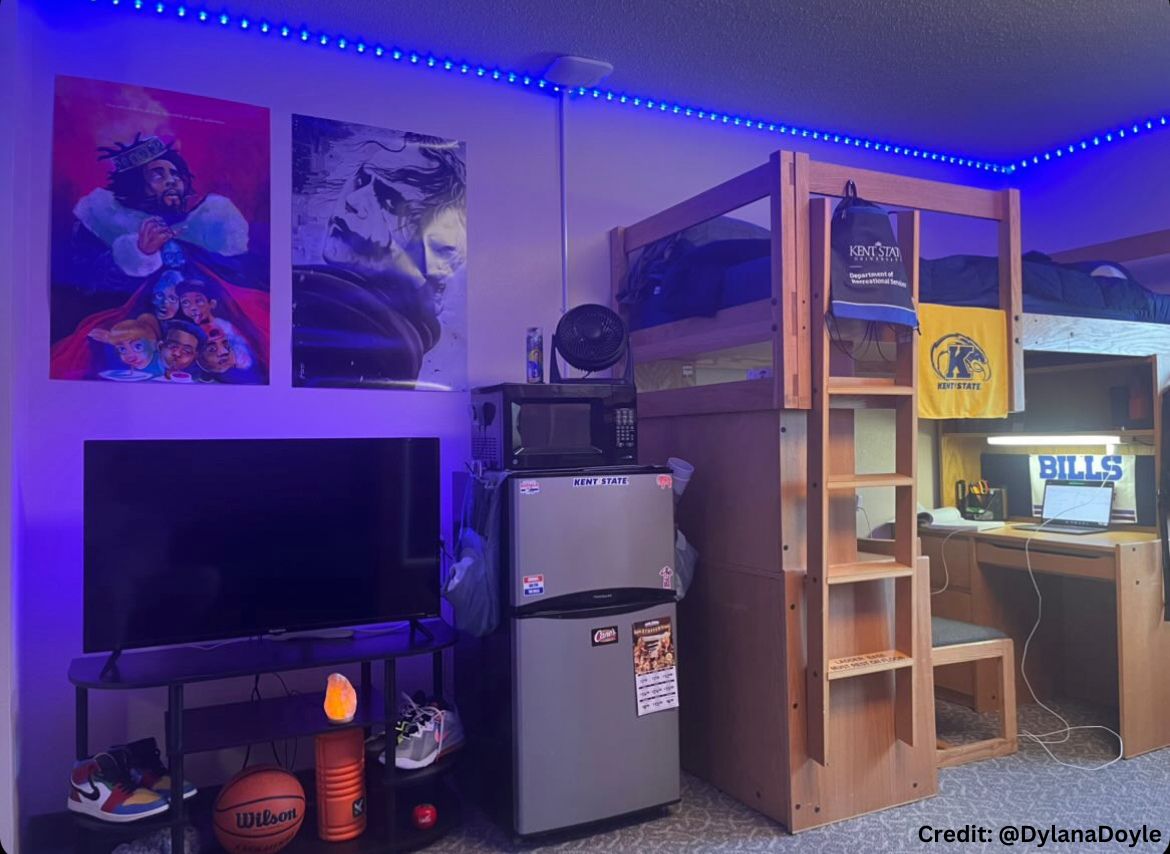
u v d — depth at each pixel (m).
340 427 3.05
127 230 2.75
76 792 2.23
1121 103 3.85
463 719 2.97
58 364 2.65
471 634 2.62
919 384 2.84
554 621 2.54
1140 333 3.36
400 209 3.18
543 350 3.34
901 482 2.68
